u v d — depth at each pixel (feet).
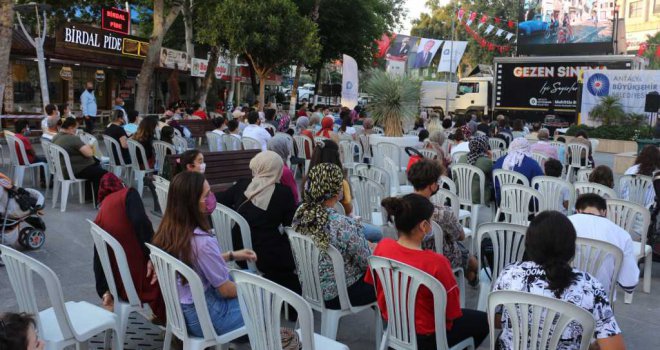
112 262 12.10
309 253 12.28
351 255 12.30
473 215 23.32
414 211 10.27
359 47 90.48
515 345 8.54
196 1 68.03
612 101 67.26
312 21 72.84
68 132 25.67
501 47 120.78
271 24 63.16
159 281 10.78
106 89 76.38
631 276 12.80
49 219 23.94
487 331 11.19
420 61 106.22
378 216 20.17
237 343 12.77
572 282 8.52
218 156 24.73
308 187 12.72
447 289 10.14
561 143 39.37
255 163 14.39
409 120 41.65
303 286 12.75
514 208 20.06
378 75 42.04
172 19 53.72
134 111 34.96
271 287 8.72
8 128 55.77
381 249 10.85
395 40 106.22
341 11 86.28
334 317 12.32
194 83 93.50
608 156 60.49
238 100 94.48
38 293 15.90
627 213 17.19
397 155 33.96
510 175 22.02
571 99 79.15
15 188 19.31
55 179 25.82
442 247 14.15
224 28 63.41
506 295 8.52
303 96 150.30
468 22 114.52
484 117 49.01
